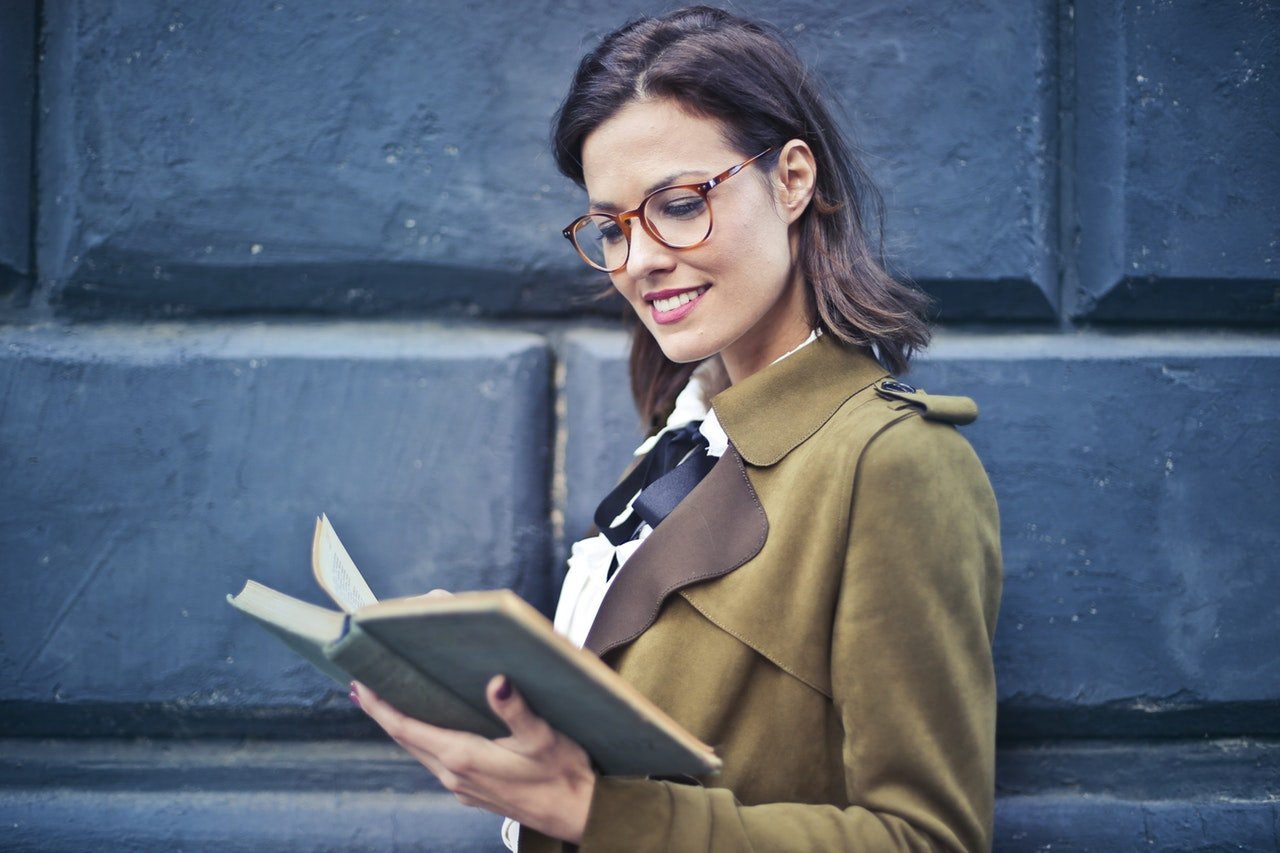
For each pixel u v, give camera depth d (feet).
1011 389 4.34
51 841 4.32
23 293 4.50
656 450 3.38
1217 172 4.36
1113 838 4.23
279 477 4.38
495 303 4.51
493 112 4.43
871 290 3.12
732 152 2.89
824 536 2.68
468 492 4.37
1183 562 4.28
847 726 2.58
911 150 4.38
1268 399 4.34
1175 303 4.42
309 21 4.42
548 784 2.36
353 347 4.43
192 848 4.31
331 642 2.18
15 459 4.39
